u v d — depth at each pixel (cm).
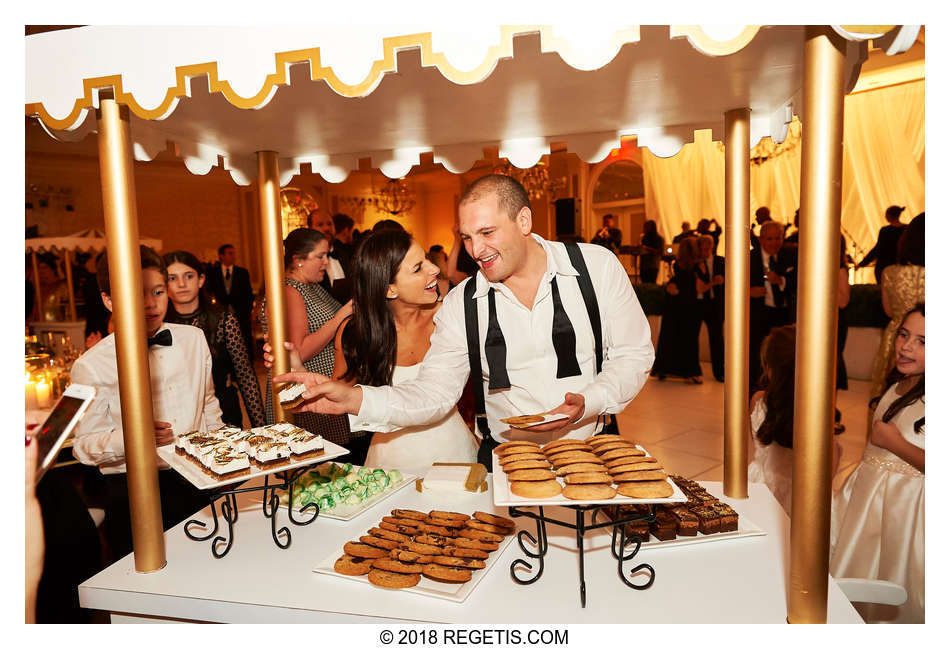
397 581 100
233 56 97
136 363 108
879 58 693
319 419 226
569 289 157
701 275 622
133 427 109
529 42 96
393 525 119
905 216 767
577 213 696
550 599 98
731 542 117
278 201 183
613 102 138
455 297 167
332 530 126
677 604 96
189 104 126
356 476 145
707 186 967
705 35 83
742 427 138
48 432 93
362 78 93
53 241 721
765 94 133
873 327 579
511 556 112
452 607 96
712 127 164
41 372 208
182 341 195
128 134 107
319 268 250
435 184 1369
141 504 110
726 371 140
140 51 101
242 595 102
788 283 541
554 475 103
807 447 86
